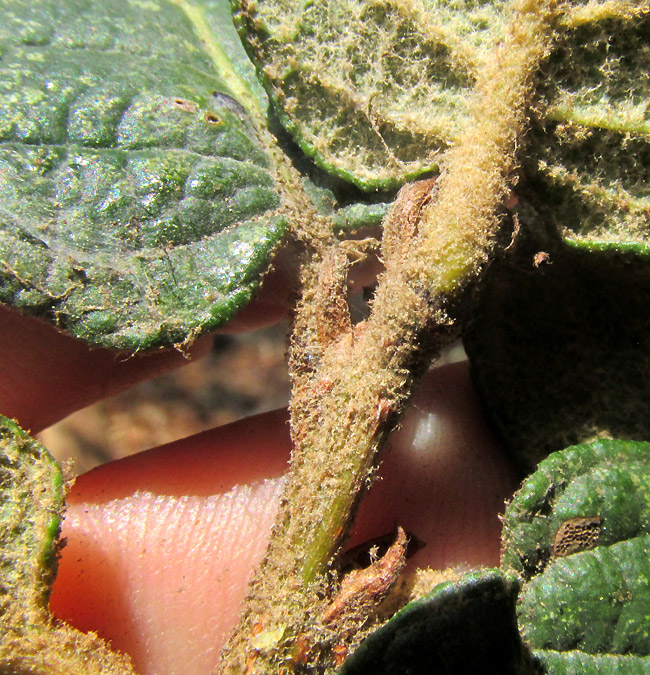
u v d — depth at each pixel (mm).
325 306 51
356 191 54
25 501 48
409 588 50
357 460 47
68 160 53
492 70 49
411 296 47
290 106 54
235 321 66
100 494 63
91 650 48
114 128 54
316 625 45
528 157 50
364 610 46
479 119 49
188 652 58
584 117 49
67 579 59
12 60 55
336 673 45
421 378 49
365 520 60
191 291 51
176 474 64
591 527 48
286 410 68
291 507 47
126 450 110
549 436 57
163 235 52
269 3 53
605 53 49
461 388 65
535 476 49
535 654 46
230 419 113
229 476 64
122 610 59
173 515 62
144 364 67
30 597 47
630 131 49
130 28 59
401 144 53
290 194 54
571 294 58
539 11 48
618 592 47
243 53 60
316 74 53
